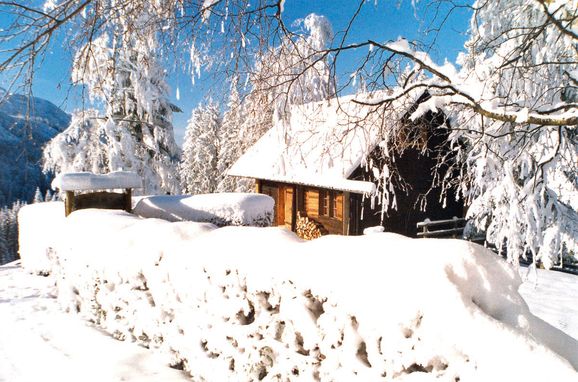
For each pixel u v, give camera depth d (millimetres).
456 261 2105
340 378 2314
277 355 2797
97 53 3771
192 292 3441
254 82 4195
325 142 4977
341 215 13070
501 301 2041
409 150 12234
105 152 16656
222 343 3201
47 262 7914
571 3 4414
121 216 5488
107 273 4480
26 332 4695
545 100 5539
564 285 7477
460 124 5738
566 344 1981
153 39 3738
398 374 2047
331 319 2373
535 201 5527
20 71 2918
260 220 8328
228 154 26344
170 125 18781
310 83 4414
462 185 6398
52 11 2926
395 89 5098
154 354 3963
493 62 6152
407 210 12594
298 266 2621
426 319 1941
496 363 1722
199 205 7898
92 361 3857
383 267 2240
